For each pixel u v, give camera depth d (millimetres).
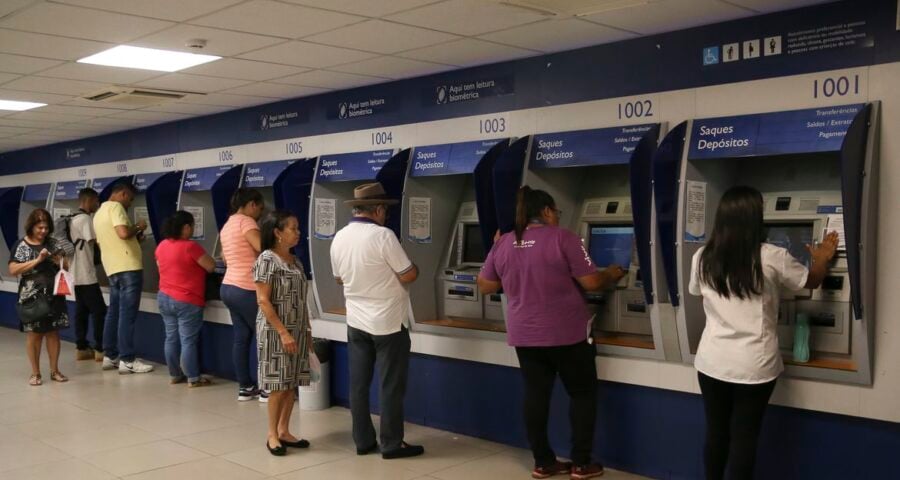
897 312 2934
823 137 3029
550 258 3475
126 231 6273
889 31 2928
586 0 3080
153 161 7188
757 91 3291
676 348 3516
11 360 7141
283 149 5742
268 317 3957
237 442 4426
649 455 3707
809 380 3133
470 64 4371
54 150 8789
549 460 3730
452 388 4559
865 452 3053
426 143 4691
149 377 6316
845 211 2846
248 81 4949
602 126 3832
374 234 3916
